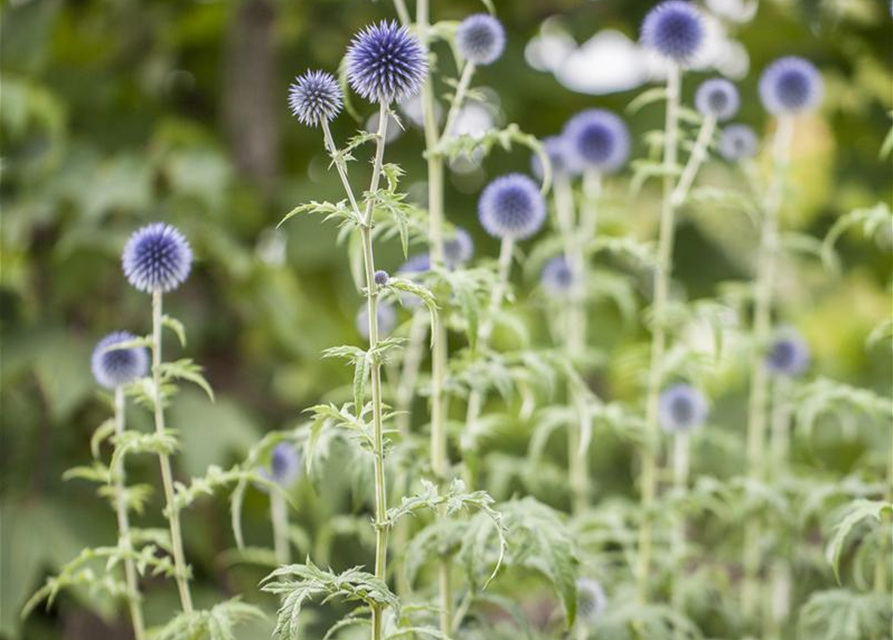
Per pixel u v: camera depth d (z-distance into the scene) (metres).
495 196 3.78
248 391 7.17
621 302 4.61
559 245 4.52
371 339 2.38
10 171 6.31
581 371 4.67
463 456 3.33
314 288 8.07
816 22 7.31
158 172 6.80
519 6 7.93
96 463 3.30
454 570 4.37
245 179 7.21
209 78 8.59
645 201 8.10
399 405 4.12
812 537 5.35
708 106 4.02
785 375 4.89
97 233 6.07
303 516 6.26
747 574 4.49
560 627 3.85
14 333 6.09
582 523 4.09
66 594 6.03
